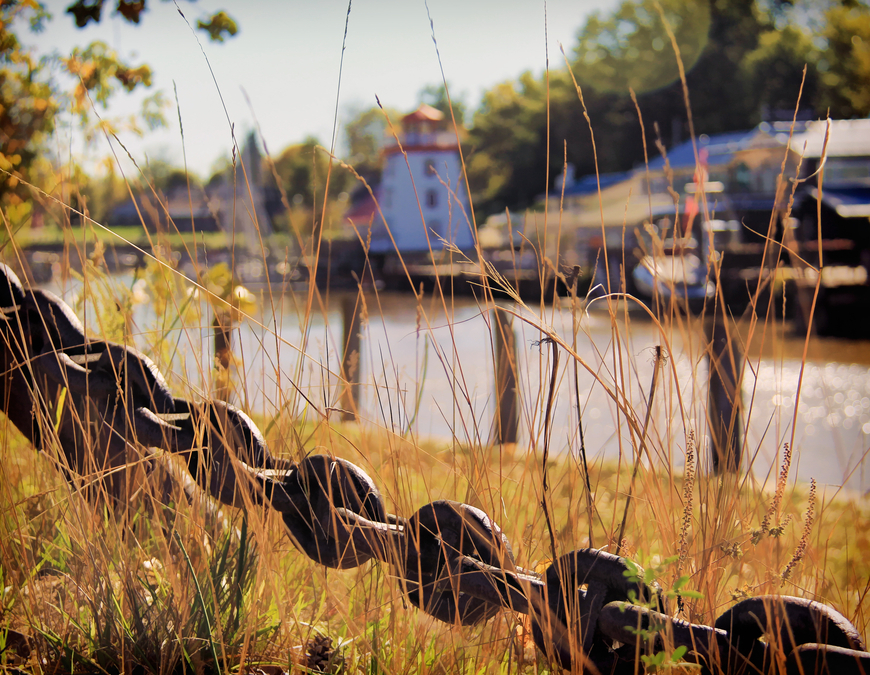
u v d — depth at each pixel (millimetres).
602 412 7812
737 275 22078
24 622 1884
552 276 1948
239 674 1644
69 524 1998
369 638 1831
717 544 1729
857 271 24422
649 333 14406
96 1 3697
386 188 57844
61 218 2648
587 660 1438
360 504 1724
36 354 2316
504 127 63312
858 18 54594
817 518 2434
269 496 1784
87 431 2031
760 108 56094
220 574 1843
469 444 1957
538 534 2207
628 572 1447
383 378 2092
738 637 1396
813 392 11562
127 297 2766
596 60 60156
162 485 2121
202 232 2207
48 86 4039
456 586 1592
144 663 1713
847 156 32000
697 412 2057
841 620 1318
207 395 2041
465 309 23672
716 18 57719
